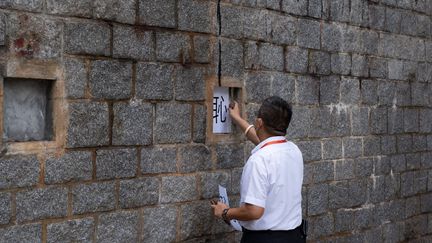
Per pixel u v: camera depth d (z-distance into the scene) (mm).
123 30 4695
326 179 6668
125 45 4707
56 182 4312
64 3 4336
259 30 5836
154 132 4926
